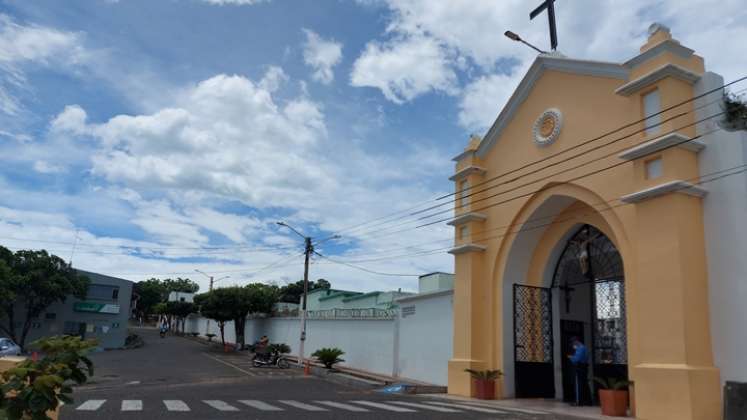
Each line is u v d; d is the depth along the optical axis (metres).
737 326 12.09
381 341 26.45
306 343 35.31
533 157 17.70
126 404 12.09
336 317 31.61
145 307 91.44
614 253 16.69
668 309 12.51
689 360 12.02
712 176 12.93
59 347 4.47
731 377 12.03
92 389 18.12
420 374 23.06
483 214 19.27
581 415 13.14
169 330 75.19
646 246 13.23
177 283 101.31
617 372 16.11
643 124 13.96
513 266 18.47
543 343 18.28
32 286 40.22
